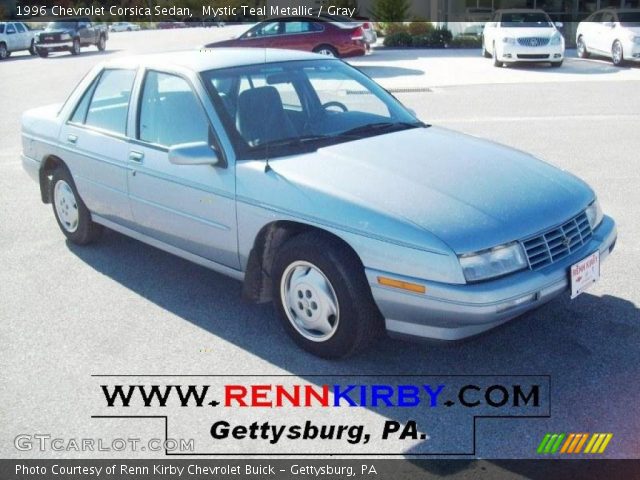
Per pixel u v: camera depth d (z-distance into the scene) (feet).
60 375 13.94
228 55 17.39
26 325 16.07
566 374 13.39
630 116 39.52
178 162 14.48
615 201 23.85
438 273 12.17
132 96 17.53
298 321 14.42
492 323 12.49
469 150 15.39
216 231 15.46
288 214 13.83
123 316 16.39
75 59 92.94
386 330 13.28
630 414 12.10
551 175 14.76
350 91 17.47
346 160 14.51
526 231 12.79
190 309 16.67
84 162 18.97
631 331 14.85
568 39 96.07
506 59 64.54
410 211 12.73
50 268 19.40
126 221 18.24
